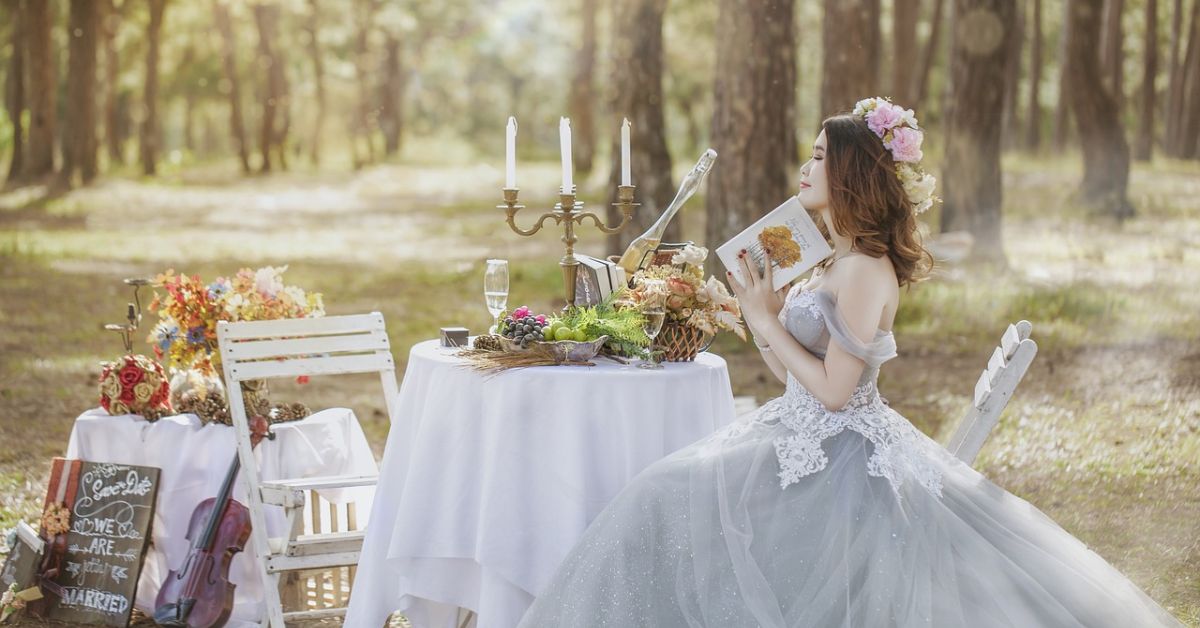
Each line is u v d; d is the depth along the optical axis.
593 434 3.84
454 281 15.18
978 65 14.55
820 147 3.74
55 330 11.24
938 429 7.59
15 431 7.47
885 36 39.56
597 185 32.03
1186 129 34.94
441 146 60.50
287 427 4.70
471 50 59.47
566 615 3.55
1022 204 21.30
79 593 4.60
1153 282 13.09
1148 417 7.65
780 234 3.73
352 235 21.44
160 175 37.66
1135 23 43.00
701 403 4.02
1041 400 8.13
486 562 3.80
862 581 3.38
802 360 3.62
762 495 3.56
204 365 4.89
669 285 4.11
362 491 4.95
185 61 45.78
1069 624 3.37
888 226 3.67
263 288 4.86
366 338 4.75
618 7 12.45
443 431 3.98
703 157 4.42
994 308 11.70
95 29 29.89
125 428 4.74
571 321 4.11
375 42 46.38
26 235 19.42
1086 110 20.05
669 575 3.54
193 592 4.43
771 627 3.31
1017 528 3.64
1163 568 5.10
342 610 4.47
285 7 41.00
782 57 10.82
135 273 15.33
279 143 42.53
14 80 31.42
